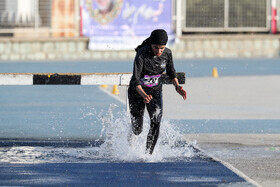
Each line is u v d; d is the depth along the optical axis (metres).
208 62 82.75
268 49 90.94
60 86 56.56
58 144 24.88
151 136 21.62
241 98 44.97
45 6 85.69
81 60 84.81
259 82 58.31
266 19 89.25
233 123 31.89
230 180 18.03
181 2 87.19
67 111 37.03
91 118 33.75
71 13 86.00
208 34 89.19
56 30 86.12
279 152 23.05
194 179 18.19
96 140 26.00
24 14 86.06
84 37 86.81
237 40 89.75
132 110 21.94
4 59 86.50
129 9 84.06
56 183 17.67
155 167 20.03
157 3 84.31
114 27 84.62
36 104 41.28
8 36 88.94
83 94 48.66
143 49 21.05
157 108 21.45
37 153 22.70
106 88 54.72
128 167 20.02
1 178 18.33
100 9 84.31
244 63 82.44
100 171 19.38
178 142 25.20
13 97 46.53
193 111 37.06
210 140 25.94
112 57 87.50
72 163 20.73
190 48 88.06
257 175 18.77
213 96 46.22
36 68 69.81
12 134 27.81
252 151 23.25
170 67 21.92
